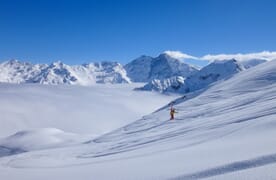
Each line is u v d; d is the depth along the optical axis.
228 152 8.66
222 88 44.12
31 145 52.25
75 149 24.81
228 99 35.06
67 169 11.64
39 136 55.97
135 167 9.41
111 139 29.55
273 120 12.35
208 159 8.26
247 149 8.47
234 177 6.02
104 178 8.52
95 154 19.55
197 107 35.94
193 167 7.58
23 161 18.20
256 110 19.52
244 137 11.05
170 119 31.50
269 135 10.16
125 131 33.25
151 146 16.33
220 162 7.41
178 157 9.79
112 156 15.36
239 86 40.78
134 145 19.47
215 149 9.79
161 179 7.14
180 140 15.55
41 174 11.12
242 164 6.79
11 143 55.94
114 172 9.14
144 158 11.40
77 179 9.13
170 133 20.56
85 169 10.98
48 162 17.08
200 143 12.71
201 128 18.83
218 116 23.06
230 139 11.42
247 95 32.69
